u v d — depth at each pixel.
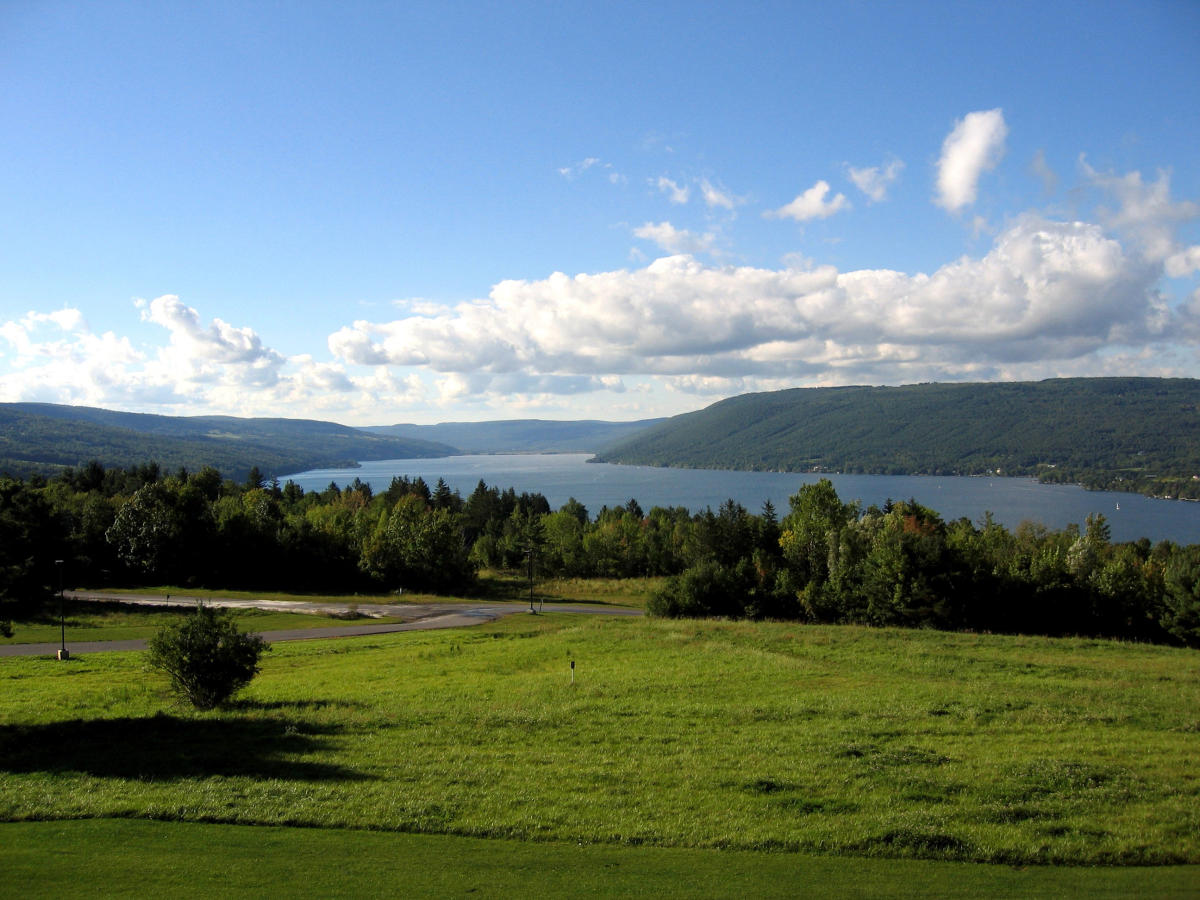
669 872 12.96
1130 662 36.31
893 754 20.02
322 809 15.88
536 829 14.84
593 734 22.69
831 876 12.88
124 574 82.88
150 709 28.33
